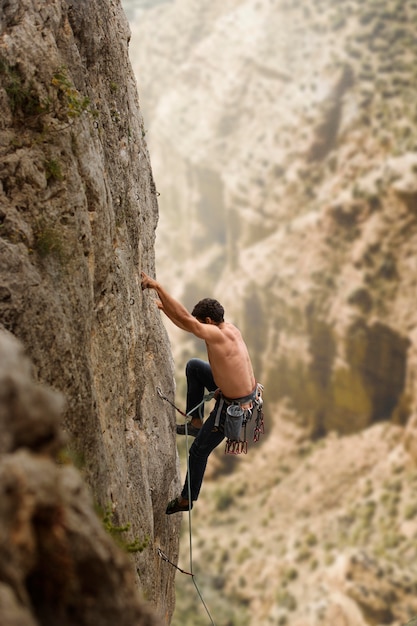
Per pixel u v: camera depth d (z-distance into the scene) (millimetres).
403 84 65312
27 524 2520
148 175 8781
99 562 2748
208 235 82312
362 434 54438
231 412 6941
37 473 2627
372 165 63125
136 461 6703
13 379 2682
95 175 5742
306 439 57656
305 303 57250
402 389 52625
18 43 5172
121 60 7328
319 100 69250
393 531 47031
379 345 53125
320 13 76188
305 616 44188
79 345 5199
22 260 4801
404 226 54094
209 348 6941
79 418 5098
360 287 54594
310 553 49188
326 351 56312
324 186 65688
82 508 2850
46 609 2590
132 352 6910
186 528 55250
